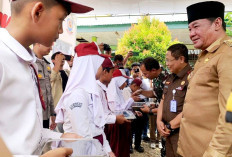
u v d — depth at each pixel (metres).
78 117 1.39
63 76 3.20
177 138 1.93
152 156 3.82
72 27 4.68
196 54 5.57
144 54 4.04
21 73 0.76
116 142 2.72
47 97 2.42
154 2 4.63
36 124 0.80
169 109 2.04
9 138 0.69
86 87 1.57
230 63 1.19
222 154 1.07
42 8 0.78
